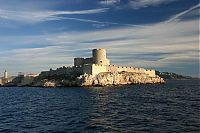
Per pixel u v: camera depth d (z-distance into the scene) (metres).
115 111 48.53
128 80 168.62
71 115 45.00
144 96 81.44
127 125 35.31
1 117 44.00
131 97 78.19
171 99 70.50
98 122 37.91
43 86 155.38
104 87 137.25
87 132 32.03
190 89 118.44
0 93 109.19
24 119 41.75
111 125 35.59
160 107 53.12
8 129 34.28
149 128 33.09
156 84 179.62
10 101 73.25
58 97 82.69
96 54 165.12
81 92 101.94
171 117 40.50
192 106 53.81
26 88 149.50
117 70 171.12
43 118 42.50
